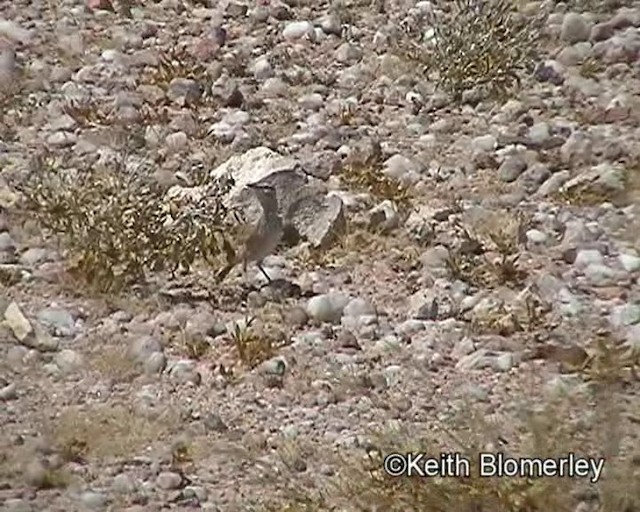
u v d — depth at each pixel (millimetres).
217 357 14445
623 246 16719
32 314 15031
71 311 15164
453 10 23188
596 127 19766
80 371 14141
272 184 16719
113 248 15906
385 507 12062
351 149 19094
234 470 12672
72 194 16844
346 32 22656
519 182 18375
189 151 18953
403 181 18375
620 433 12844
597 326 15031
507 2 23031
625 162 18750
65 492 12336
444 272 16141
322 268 16219
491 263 16328
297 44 22281
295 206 16734
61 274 15781
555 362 14328
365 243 16672
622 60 21656
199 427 13266
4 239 16438
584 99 20594
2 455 12742
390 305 15539
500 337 14859
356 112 20297
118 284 15555
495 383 14008
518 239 16828
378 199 17766
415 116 20203
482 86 20797
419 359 14445
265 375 14086
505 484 11953
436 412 13500
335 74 21422
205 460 12797
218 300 15500
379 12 23328
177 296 15508
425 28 22609
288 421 13414
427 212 17344
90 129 19438
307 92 20859
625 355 14344
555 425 12875
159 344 14539
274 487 12406
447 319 15219
